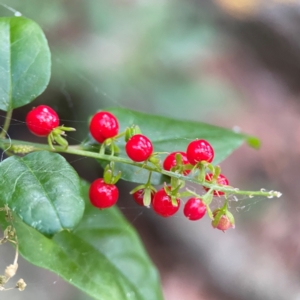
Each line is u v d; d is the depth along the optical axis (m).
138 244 0.22
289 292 0.36
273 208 0.39
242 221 0.38
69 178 0.19
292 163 0.42
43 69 0.20
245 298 0.35
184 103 0.37
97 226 0.21
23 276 0.26
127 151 0.19
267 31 0.47
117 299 0.21
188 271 0.35
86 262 0.21
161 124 0.22
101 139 0.20
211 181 0.19
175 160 0.19
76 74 0.32
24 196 0.18
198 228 0.36
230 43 0.46
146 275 0.21
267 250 0.37
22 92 0.20
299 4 0.49
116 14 0.36
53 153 0.19
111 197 0.19
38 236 0.20
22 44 0.20
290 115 0.44
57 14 0.32
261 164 0.41
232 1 0.47
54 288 0.27
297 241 0.37
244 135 0.22
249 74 0.45
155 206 0.19
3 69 0.20
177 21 0.41
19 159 0.19
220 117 0.40
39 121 0.19
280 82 0.47
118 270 0.21
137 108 0.34
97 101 0.32
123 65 0.35
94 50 0.34
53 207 0.18
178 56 0.39
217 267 0.35
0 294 0.25
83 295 0.28
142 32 0.37
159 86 0.37
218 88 0.41
